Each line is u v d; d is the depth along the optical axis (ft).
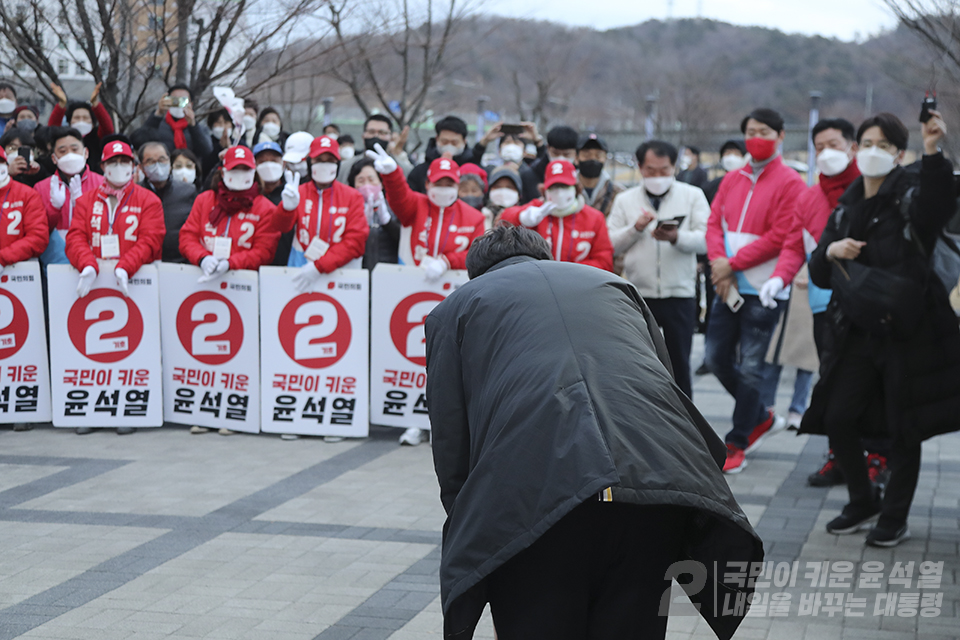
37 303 24.12
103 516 17.54
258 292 23.59
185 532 16.66
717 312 21.76
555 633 8.46
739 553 8.71
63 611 13.32
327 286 23.32
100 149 28.32
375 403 23.63
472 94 89.35
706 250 21.70
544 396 8.39
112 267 23.86
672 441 8.29
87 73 30.40
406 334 23.43
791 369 36.83
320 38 32.09
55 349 24.00
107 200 23.86
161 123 29.12
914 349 15.44
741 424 21.21
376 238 25.11
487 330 9.09
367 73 43.42
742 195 21.03
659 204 21.72
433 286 23.24
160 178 25.63
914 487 16.07
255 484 19.70
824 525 17.30
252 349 23.76
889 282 15.11
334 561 15.30
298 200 23.02
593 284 9.31
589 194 24.68
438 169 23.07
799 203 20.17
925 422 15.43
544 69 85.97
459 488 9.34
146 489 19.29
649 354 8.89
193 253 23.66
